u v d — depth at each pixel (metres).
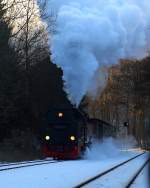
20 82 42.88
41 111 46.59
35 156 41.75
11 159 34.66
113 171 23.42
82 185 16.14
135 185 16.72
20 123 45.62
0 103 41.56
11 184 15.89
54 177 18.97
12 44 41.56
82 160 34.78
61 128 37.06
